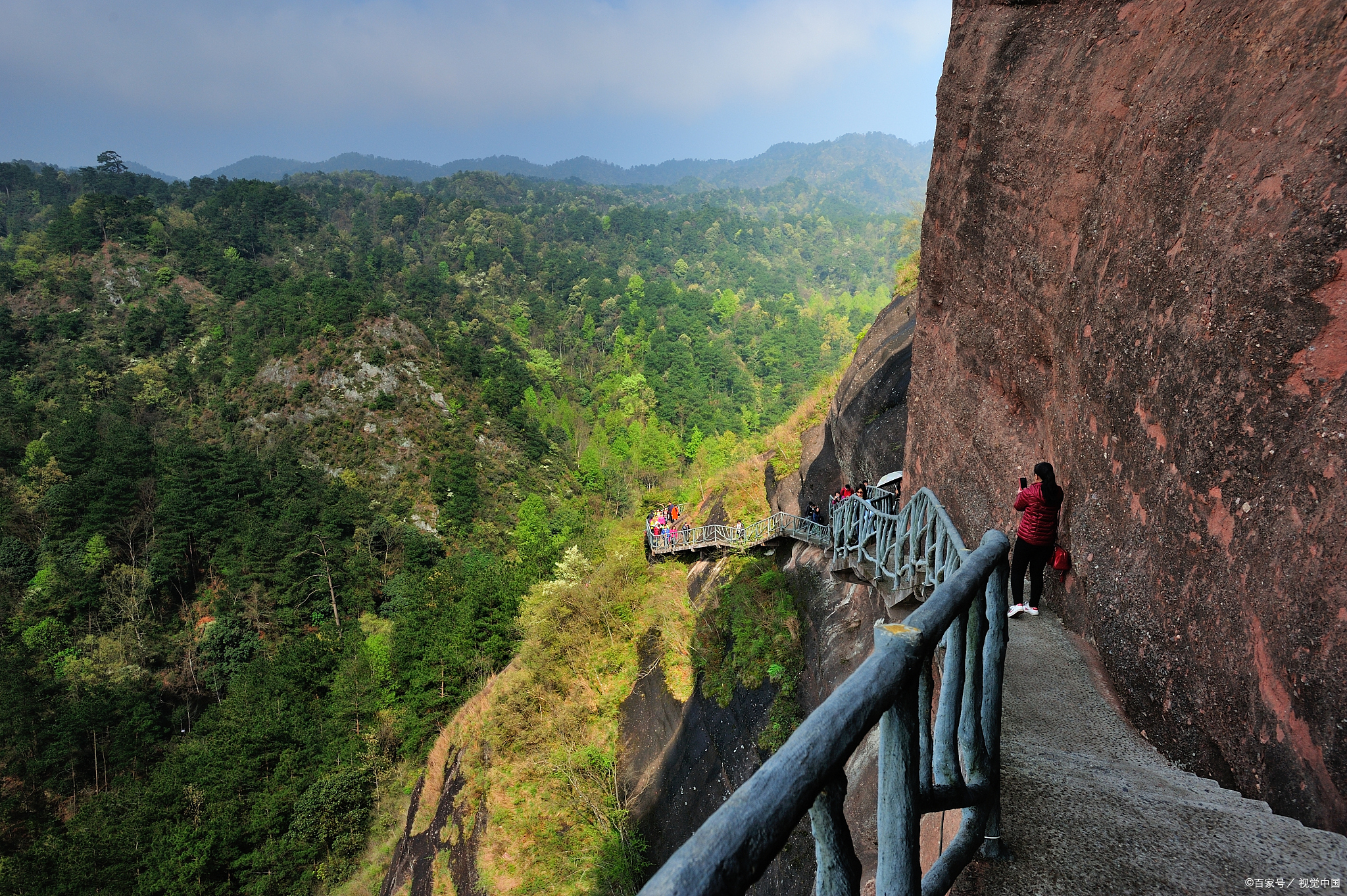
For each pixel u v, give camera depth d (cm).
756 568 2053
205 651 4981
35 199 19650
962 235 891
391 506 8244
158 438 9162
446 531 7612
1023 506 540
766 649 1756
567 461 10594
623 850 1788
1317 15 343
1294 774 283
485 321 15588
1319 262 312
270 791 3148
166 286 13588
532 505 7406
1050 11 735
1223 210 379
